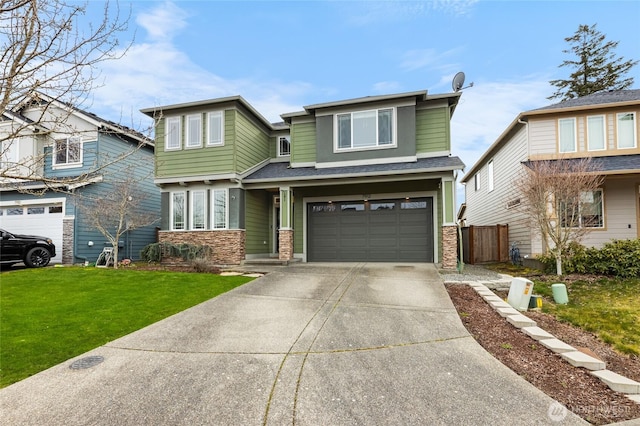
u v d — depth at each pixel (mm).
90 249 13867
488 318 6133
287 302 6965
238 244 12789
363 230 13195
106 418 3168
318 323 5723
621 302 7297
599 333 5668
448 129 12602
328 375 3979
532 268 11891
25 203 13984
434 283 8609
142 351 4656
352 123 13172
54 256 12758
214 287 8258
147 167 16125
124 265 12578
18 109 3900
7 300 7059
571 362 4391
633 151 11875
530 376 4035
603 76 26062
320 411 3283
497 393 3615
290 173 13242
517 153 13664
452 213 11039
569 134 12406
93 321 5848
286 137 16312
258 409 3311
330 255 13461
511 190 14273
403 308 6547
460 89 12898
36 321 5805
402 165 12000
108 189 14250
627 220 11484
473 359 4422
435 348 4754
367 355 4523
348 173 11883
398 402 3436
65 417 3189
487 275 9789
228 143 13016
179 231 13469
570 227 9852
